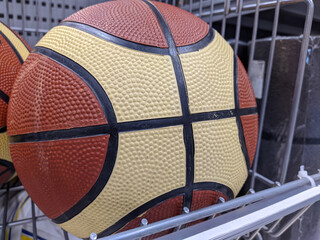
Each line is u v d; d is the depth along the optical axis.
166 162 0.36
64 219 0.42
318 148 0.65
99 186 0.36
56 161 0.37
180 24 0.42
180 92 0.37
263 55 0.71
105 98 0.35
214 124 0.39
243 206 0.40
